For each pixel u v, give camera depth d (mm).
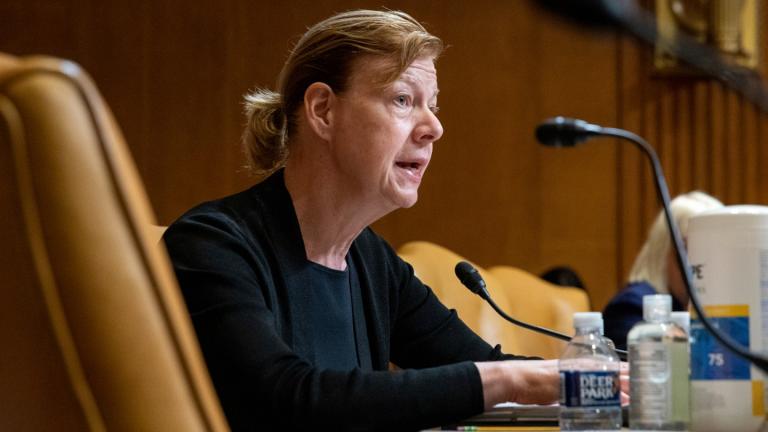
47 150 1370
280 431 2697
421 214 9758
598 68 9734
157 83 9672
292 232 3287
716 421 2254
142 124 9664
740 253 2266
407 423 2625
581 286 7957
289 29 9695
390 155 3258
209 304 2850
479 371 2705
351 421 2609
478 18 9797
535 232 9727
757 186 9648
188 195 9656
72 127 1383
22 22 9633
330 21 3350
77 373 1409
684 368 2371
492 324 5523
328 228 3342
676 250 2268
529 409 2766
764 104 1852
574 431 2453
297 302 3217
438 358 3807
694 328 2309
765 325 2248
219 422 1479
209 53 9695
